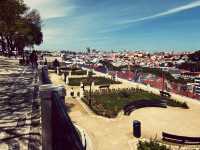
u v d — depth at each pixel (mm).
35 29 67250
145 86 43500
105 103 29188
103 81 47062
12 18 34750
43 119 5207
